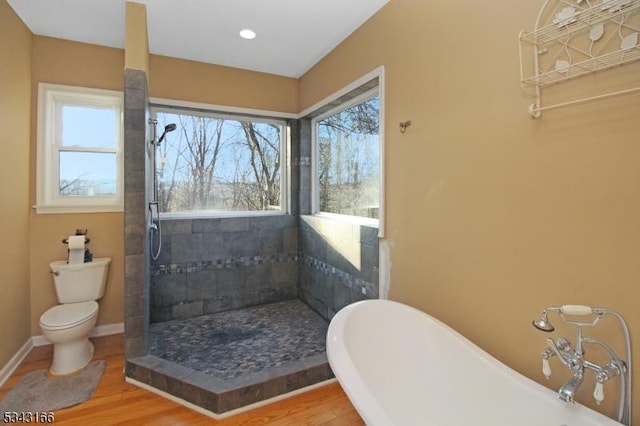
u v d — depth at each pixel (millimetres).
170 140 3287
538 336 1381
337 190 3273
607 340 1173
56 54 2766
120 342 2830
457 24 1724
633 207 1094
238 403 1939
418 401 1655
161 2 2264
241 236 3498
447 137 1795
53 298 2805
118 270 3012
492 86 1545
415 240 2041
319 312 3303
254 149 3680
